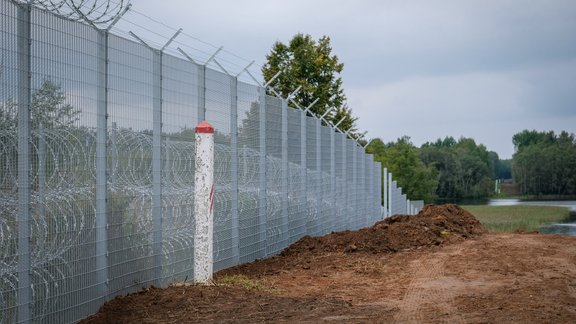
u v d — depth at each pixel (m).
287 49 43.88
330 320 8.83
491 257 15.43
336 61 43.72
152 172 10.45
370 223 29.05
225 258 13.62
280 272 13.84
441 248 17.34
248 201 15.01
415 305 10.13
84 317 8.52
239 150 14.41
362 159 27.55
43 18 7.73
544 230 55.69
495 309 9.70
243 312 9.16
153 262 10.51
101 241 8.95
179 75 11.40
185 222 11.69
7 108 7.14
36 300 7.54
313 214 20.52
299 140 19.06
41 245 7.66
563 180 150.75
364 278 13.16
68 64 8.21
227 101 13.66
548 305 9.95
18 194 7.27
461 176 150.38
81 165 8.47
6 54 7.14
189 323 8.52
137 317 8.77
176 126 11.29
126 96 9.65
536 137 194.00
